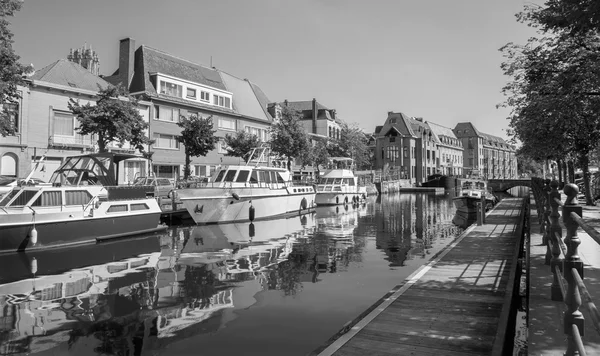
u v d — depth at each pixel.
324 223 24.33
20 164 25.45
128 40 35.50
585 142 17.12
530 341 3.98
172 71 38.03
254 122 45.00
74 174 21.61
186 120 31.77
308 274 11.48
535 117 13.72
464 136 109.06
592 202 22.36
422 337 5.73
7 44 15.25
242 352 6.36
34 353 6.37
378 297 9.19
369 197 54.78
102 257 14.03
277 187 26.61
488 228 16.28
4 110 17.19
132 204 18.55
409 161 78.00
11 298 9.22
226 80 46.09
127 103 24.91
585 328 4.14
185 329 7.31
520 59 13.76
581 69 10.60
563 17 7.62
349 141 58.50
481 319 6.38
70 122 28.19
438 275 8.94
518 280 9.76
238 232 20.17
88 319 7.85
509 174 129.00
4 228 14.20
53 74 28.41
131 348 6.54
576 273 3.09
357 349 5.36
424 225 23.58
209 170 38.75
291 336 6.96
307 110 62.28
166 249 15.56
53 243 15.46
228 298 9.16
